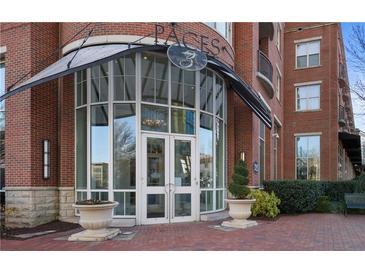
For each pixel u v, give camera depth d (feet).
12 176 36.88
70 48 37.45
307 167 84.69
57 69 32.12
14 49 38.60
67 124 38.34
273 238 28.58
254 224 35.40
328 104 83.71
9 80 38.58
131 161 34.73
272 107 68.18
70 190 37.93
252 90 45.75
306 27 87.04
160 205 35.50
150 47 32.91
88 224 27.63
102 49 34.04
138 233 30.37
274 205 41.83
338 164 85.71
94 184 35.94
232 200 34.45
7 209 35.99
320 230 32.55
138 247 25.14
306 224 36.37
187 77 38.50
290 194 45.29
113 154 34.99
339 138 88.89
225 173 45.21
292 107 87.10
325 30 85.20
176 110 37.27
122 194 34.68
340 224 36.45
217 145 43.11
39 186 36.70
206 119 40.73
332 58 84.38
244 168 36.45
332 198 62.80
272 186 46.19
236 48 50.88
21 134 36.86
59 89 38.96
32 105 36.83
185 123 37.78
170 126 36.58
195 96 38.81
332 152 82.69
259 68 53.62
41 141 37.32
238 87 44.70
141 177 34.47
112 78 35.55
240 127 49.57
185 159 37.42
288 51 88.63
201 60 33.60
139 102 34.91
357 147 102.94
